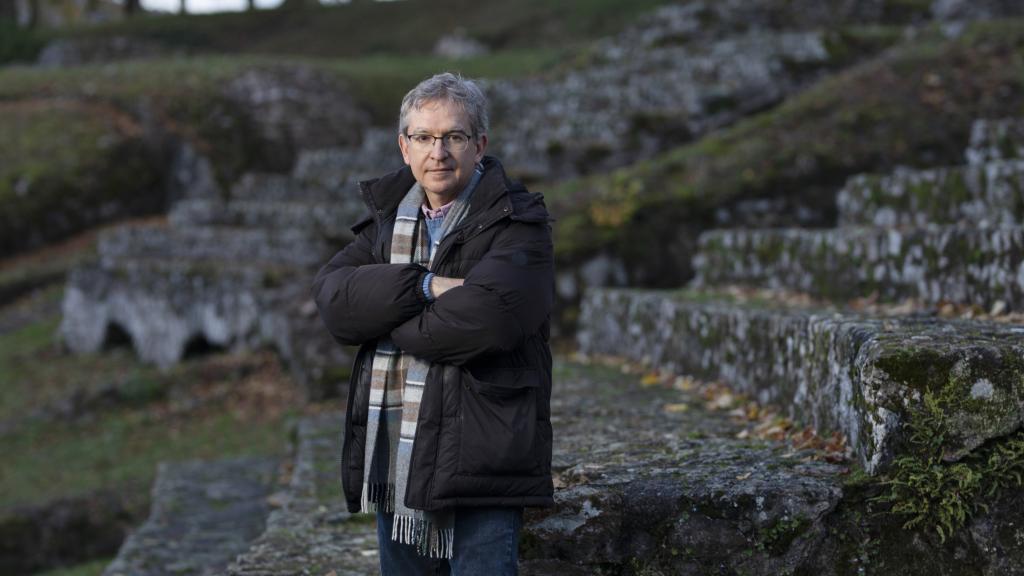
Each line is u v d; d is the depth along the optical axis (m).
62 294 17.88
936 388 3.27
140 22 39.12
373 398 2.80
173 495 7.81
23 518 8.95
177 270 13.66
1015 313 4.79
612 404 5.80
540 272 2.73
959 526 3.26
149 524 6.97
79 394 12.04
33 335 16.02
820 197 11.78
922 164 11.79
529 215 2.77
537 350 2.82
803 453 3.83
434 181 2.76
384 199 2.94
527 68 25.11
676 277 11.70
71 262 18.94
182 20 39.22
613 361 8.37
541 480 2.70
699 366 6.57
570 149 14.58
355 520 5.11
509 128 15.80
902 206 7.23
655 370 7.51
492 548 2.69
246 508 7.39
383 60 28.95
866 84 13.04
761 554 3.31
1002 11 15.84
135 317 14.14
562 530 3.39
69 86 23.56
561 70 19.27
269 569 4.24
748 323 5.64
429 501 2.64
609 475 3.66
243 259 14.27
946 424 3.26
